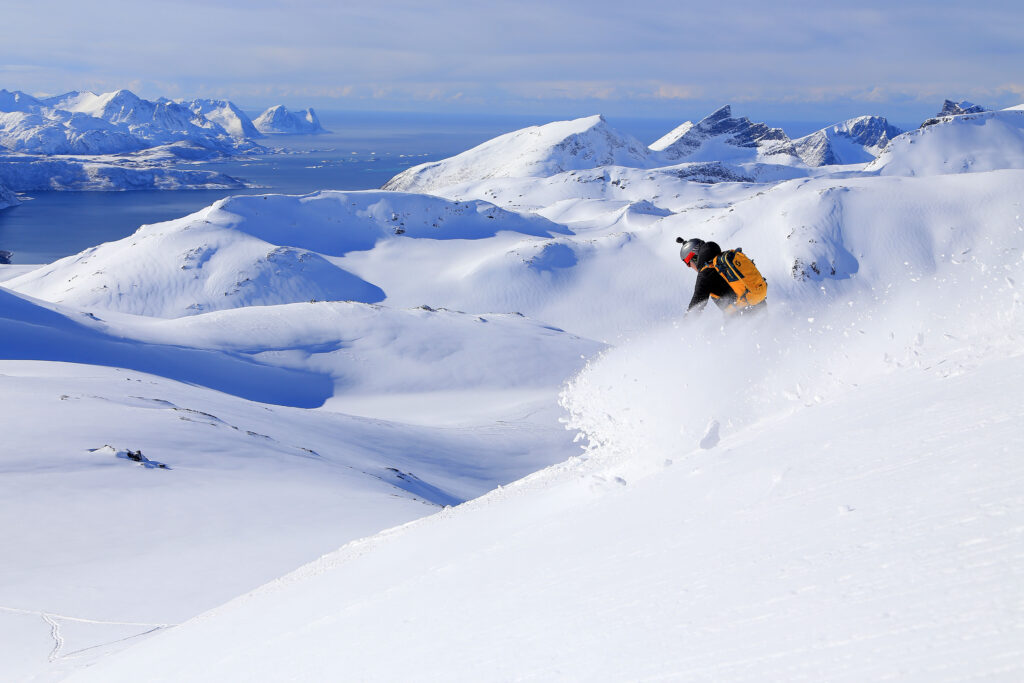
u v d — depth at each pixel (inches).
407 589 182.2
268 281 7224.4
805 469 118.4
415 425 3267.7
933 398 131.0
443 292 7214.6
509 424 3459.6
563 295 7062.0
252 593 386.0
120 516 1226.0
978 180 7519.7
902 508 86.8
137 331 4709.6
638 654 82.9
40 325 4252.0
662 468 178.9
